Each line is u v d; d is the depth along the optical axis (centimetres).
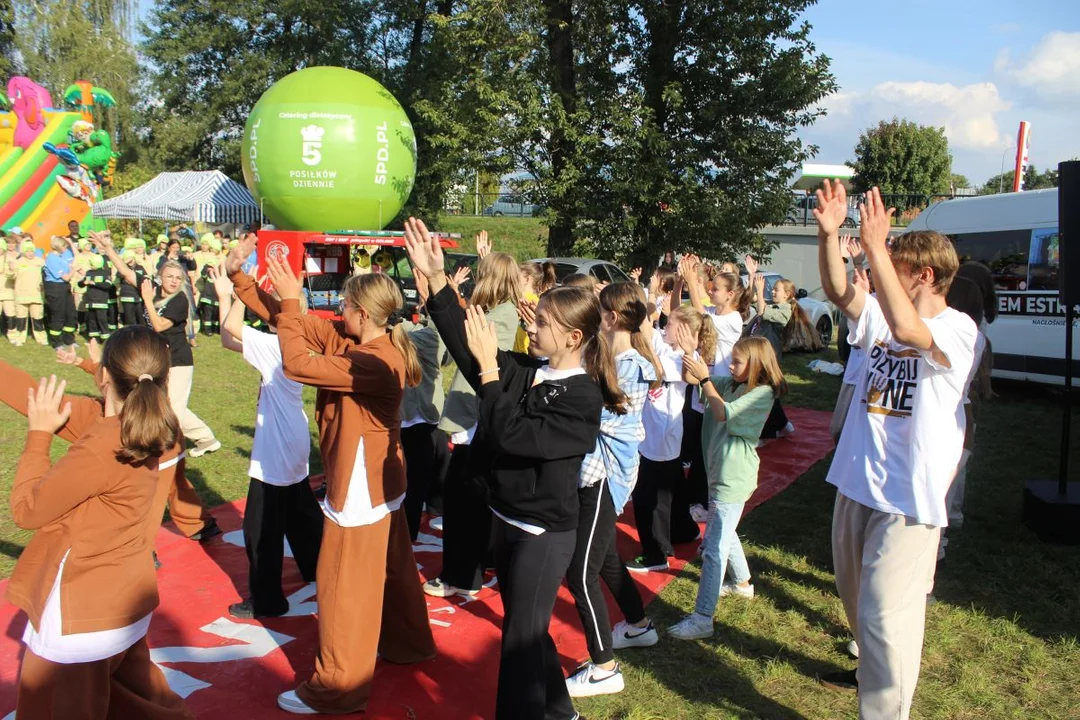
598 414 296
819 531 588
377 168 1283
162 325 670
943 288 307
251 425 865
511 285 459
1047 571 513
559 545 296
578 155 1538
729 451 415
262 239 1288
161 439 261
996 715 361
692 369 416
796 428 926
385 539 342
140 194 2159
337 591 334
